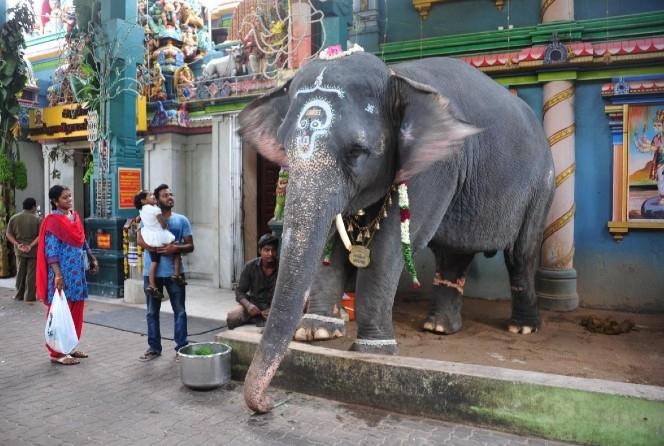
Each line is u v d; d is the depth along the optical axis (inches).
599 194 257.6
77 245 209.9
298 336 177.6
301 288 122.0
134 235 329.4
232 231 352.8
